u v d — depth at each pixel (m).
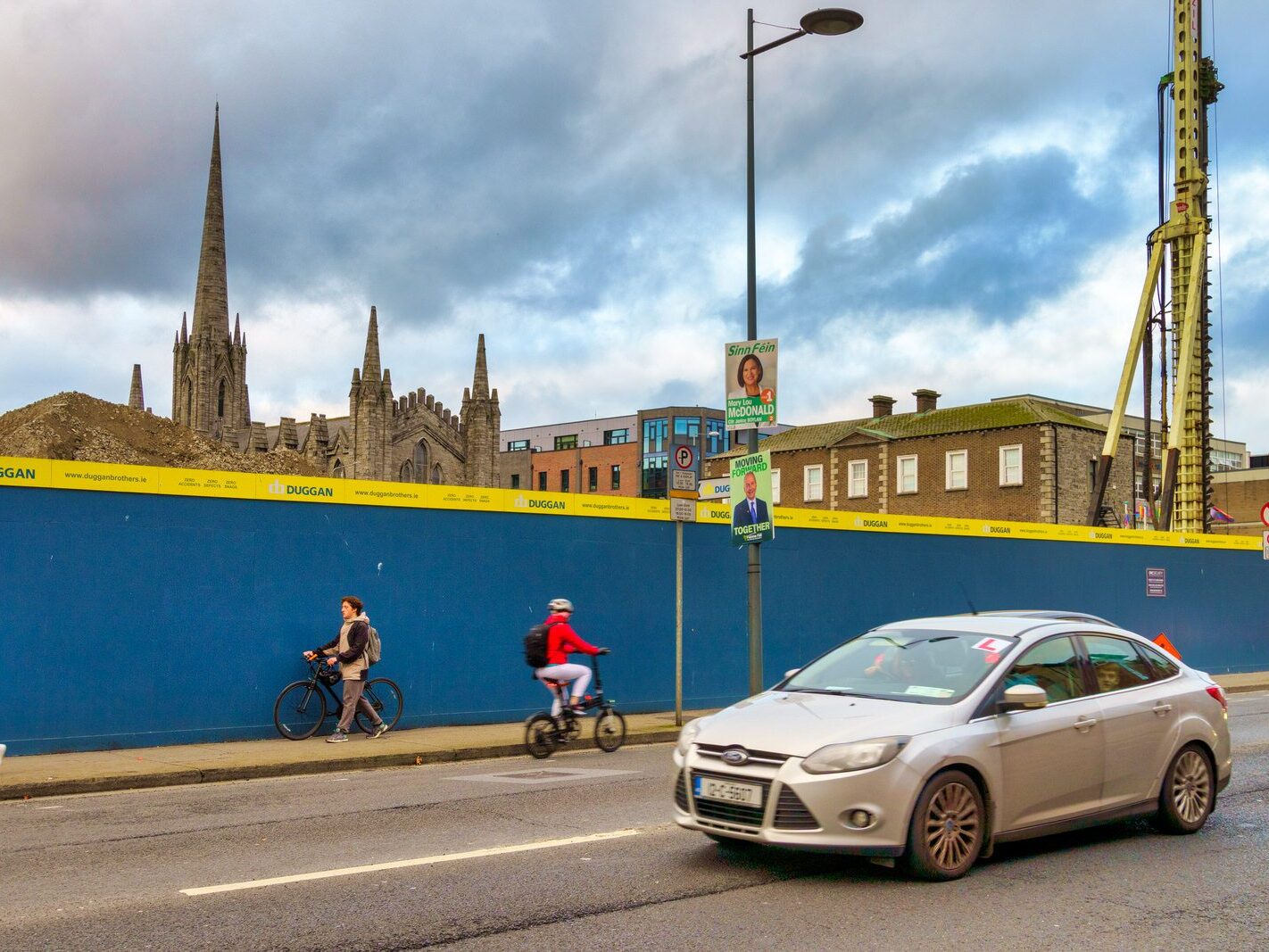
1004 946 5.48
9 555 12.71
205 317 101.38
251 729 13.95
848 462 57.84
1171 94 38.88
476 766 12.55
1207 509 38.03
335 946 5.46
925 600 21.05
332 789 10.71
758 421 15.58
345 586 14.86
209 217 102.31
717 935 5.64
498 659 16.03
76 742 12.87
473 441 84.69
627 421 101.19
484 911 6.08
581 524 17.02
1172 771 8.06
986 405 54.75
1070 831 7.52
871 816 6.38
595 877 6.82
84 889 6.61
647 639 17.55
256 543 14.23
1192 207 37.81
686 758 7.00
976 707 6.99
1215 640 26.52
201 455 47.25
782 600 19.17
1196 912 6.11
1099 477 38.53
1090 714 7.54
